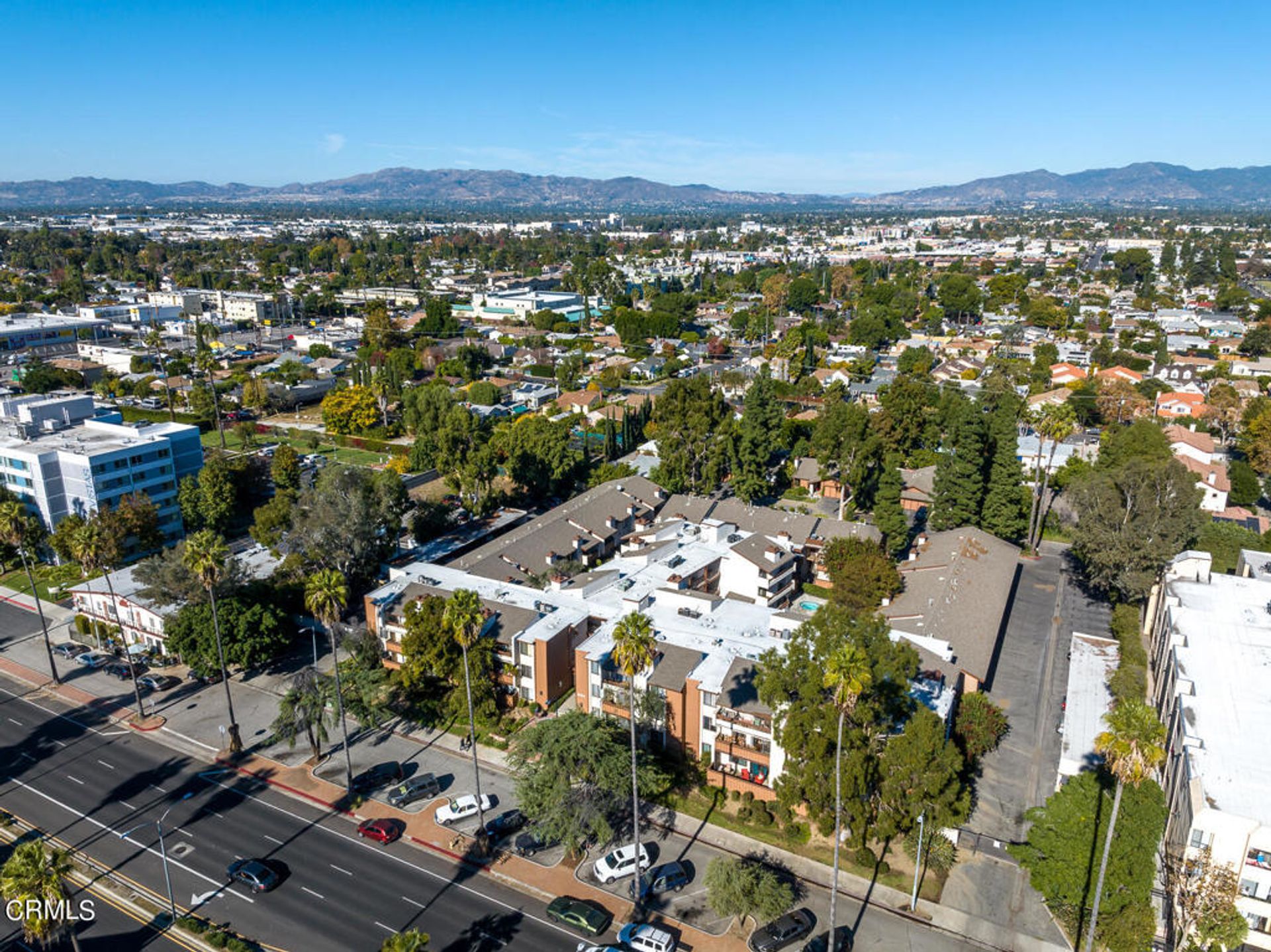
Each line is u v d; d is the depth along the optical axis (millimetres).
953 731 82250
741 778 77875
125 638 103875
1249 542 122250
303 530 113312
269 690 97688
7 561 130000
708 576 112438
